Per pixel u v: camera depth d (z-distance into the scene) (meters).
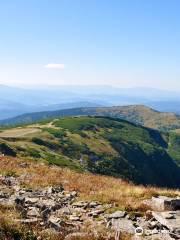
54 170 37.88
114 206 20.45
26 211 16.66
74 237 13.36
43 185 27.70
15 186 26.05
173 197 22.47
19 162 41.34
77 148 183.25
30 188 26.19
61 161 107.62
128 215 18.12
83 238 13.39
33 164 42.06
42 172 34.84
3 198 19.98
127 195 23.61
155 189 26.09
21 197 20.31
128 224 16.55
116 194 23.64
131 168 196.00
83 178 33.22
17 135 175.62
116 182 33.03
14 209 16.41
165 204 19.81
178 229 15.70
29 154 101.12
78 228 15.57
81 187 27.39
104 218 17.84
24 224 13.89
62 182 29.61
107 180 34.00
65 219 17.53
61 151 164.62
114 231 15.12
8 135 172.00
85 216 18.50
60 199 22.70
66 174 35.28
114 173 171.50
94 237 13.59
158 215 17.50
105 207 20.16
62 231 14.16
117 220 17.30
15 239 12.40
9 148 95.12
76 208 20.34
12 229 12.72
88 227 15.95
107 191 25.11
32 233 12.91
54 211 19.14
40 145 142.88
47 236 13.15
